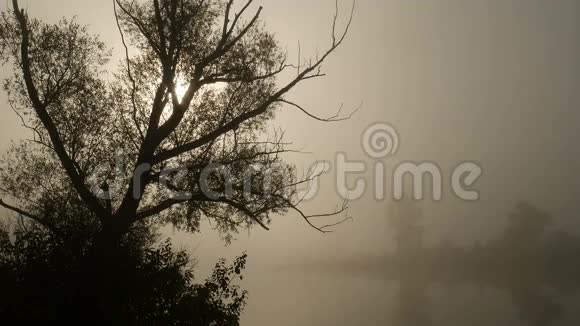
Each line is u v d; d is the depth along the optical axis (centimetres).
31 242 1084
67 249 1098
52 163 1466
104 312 1025
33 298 993
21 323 960
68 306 1001
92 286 1041
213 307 1296
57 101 1489
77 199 1384
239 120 1485
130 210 1332
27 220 1251
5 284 996
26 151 1455
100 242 1164
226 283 1373
